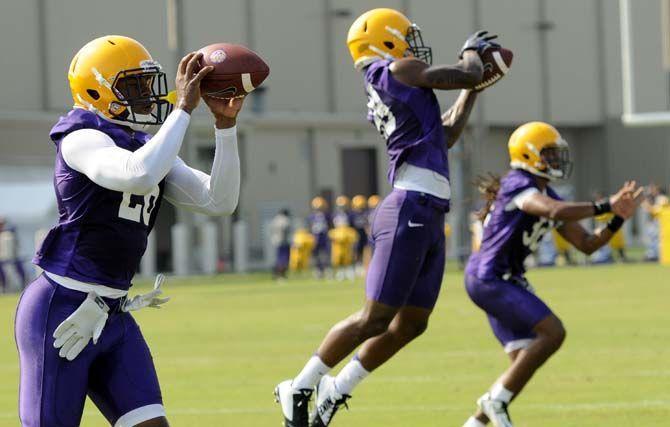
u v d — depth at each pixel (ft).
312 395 92.48
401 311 90.22
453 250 471.21
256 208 492.95
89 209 63.62
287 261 378.73
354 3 529.45
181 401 121.39
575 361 142.92
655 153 596.29
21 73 424.46
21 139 402.93
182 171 68.18
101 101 64.28
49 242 64.39
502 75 90.02
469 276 98.37
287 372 141.79
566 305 223.92
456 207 481.87
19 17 423.64
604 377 129.29
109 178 60.95
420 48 92.68
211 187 66.90
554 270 353.92
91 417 113.80
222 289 322.96
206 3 482.69
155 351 167.32
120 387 64.90
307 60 515.91
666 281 284.82
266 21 503.61
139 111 65.26
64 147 62.95
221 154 66.33
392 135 89.04
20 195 388.37
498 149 578.25
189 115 62.64
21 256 379.55
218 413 113.39
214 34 485.15
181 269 416.87
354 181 532.73
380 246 87.76
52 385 63.31
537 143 99.30
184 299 279.28
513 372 92.63
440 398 118.73
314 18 519.19
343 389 91.20
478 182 99.60
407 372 137.90
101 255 64.18
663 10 615.98
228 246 474.08
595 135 608.60
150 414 64.64
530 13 579.07
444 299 247.70
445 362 145.69
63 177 63.67
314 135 515.91
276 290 311.68
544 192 101.71
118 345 65.41
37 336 63.62
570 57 593.42
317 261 389.19
